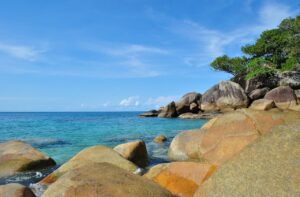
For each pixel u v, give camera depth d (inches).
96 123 1519.4
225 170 187.2
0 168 413.1
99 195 195.2
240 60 1911.9
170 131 1008.2
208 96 1780.3
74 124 1444.4
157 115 2230.6
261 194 160.4
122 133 941.2
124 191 200.1
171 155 443.5
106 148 394.9
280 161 170.2
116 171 226.4
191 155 411.8
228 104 1669.5
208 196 179.9
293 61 1578.5
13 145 454.3
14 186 251.6
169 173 281.9
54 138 807.7
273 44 1798.7
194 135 436.8
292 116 307.3
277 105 1450.5
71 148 631.2
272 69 1690.5
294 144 175.3
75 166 361.7
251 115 316.2
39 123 1579.7
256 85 1712.6
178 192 258.4
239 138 302.7
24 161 422.3
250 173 174.1
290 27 1704.0
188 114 1844.2
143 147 470.3
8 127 1256.8
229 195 170.7
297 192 150.6
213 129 328.8
